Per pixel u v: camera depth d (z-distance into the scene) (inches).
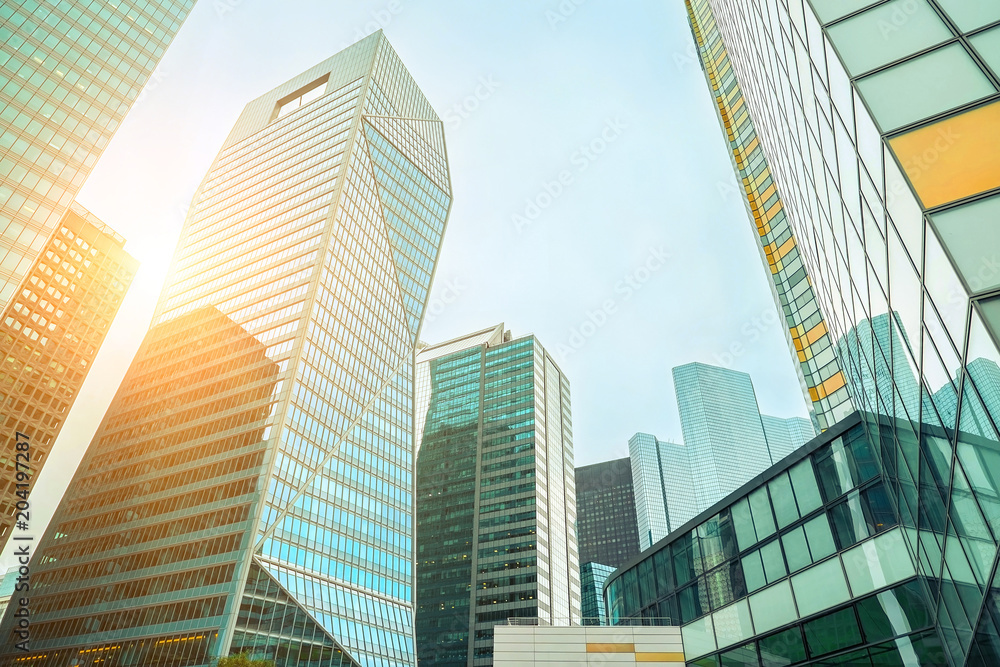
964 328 423.5
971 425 454.3
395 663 3873.0
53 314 4852.4
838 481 872.9
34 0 3649.1
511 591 6205.7
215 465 4062.5
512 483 6929.1
